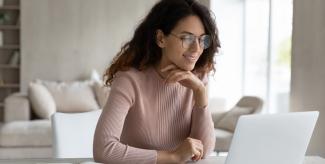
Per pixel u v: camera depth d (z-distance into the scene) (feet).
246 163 4.66
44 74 24.17
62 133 7.79
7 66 24.53
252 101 15.98
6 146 15.60
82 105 19.01
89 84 20.16
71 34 24.20
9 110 18.03
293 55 11.48
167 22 5.37
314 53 10.53
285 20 18.61
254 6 21.24
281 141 4.77
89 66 24.35
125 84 5.52
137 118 5.65
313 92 10.59
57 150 7.71
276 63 19.26
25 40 23.98
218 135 14.67
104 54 24.39
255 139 4.56
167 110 5.78
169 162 5.27
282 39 18.84
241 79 21.79
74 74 24.32
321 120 10.27
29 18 23.94
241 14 21.72
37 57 24.09
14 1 24.88
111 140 5.23
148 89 5.67
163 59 5.66
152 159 5.22
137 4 24.39
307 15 10.83
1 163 5.78
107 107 5.41
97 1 24.23
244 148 4.55
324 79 10.14
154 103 5.71
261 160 4.73
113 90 5.50
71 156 7.82
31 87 18.44
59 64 24.22
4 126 16.29
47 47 24.12
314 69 10.54
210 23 5.41
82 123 8.02
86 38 24.27
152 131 5.74
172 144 5.87
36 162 5.90
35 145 15.74
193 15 5.33
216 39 5.76
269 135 4.62
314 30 10.53
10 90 25.46
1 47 24.53
